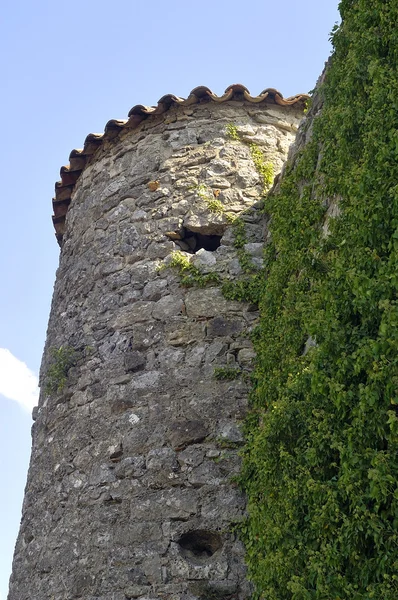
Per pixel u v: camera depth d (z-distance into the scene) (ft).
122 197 27.07
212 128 27.17
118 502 21.68
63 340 26.35
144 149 27.53
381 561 12.85
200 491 21.06
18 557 24.64
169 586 19.92
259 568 17.10
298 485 15.72
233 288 23.95
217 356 22.98
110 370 24.02
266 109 27.91
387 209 14.52
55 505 23.40
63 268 28.71
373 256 14.51
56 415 25.14
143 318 24.30
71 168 30.01
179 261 24.67
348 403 14.30
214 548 20.85
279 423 16.58
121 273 25.57
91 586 20.88
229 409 22.08
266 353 20.94
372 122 15.76
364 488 13.55
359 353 14.07
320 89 20.36
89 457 23.04
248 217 25.50
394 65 16.16
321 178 19.63
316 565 14.12
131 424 22.63
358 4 18.08
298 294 19.06
